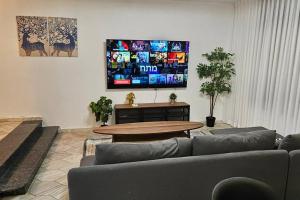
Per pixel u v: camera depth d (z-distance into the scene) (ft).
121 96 14.96
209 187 6.21
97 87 14.52
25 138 10.46
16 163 9.26
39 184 8.49
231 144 6.45
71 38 13.56
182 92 15.96
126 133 10.11
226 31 15.94
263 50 13.10
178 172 5.89
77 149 11.67
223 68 15.71
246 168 6.34
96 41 13.97
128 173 5.61
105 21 13.89
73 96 14.29
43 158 10.12
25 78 13.43
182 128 10.89
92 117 14.78
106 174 5.50
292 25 11.28
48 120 14.20
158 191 5.92
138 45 14.25
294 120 11.40
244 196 4.08
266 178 6.57
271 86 12.65
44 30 13.12
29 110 13.84
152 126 11.15
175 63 15.10
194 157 6.04
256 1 13.42
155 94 15.52
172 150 6.16
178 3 14.78
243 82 14.87
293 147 6.85
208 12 15.37
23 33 12.88
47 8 12.98
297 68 11.07
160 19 14.70
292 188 6.85
